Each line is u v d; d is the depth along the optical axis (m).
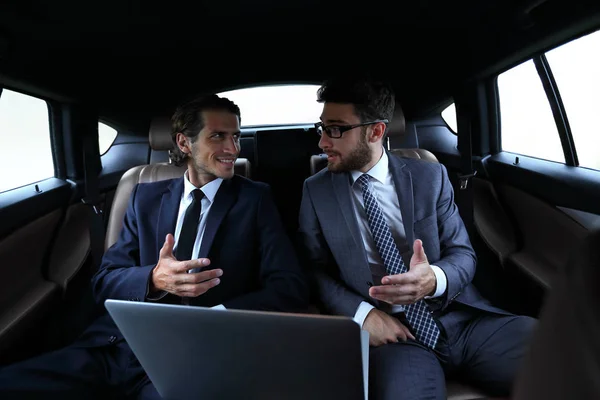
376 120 1.56
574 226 1.95
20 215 2.16
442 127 3.37
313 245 1.71
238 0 2.22
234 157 1.63
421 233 1.58
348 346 0.77
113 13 2.09
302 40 2.72
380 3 2.33
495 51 2.42
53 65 2.30
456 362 1.46
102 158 3.26
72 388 1.37
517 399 0.43
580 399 0.35
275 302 1.54
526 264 2.28
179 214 1.68
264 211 1.70
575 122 2.11
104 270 1.63
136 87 2.89
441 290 1.43
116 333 1.56
